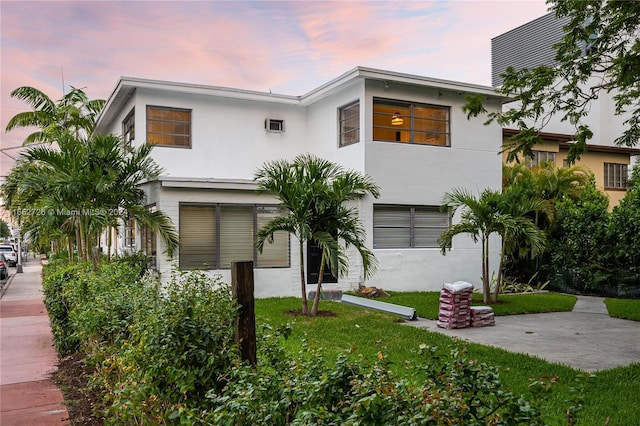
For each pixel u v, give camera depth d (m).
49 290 9.67
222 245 12.68
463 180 15.20
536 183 16.39
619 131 22.48
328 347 7.32
